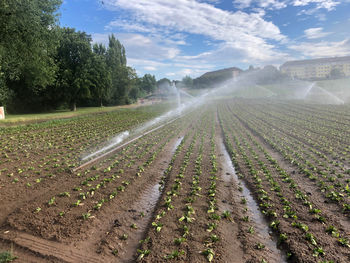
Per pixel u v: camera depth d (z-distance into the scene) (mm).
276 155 15211
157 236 6523
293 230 6824
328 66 137875
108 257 5812
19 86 41406
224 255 5844
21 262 5500
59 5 24703
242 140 20062
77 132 23016
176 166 12945
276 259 5828
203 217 7609
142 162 13625
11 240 6207
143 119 34188
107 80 48969
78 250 5973
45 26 23750
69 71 43094
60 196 8836
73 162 13344
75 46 43844
